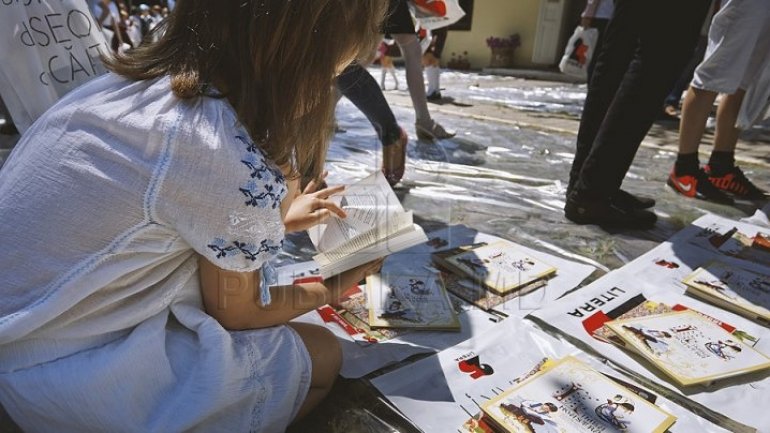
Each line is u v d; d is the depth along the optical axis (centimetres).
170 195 72
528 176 262
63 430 82
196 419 79
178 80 75
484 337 128
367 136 293
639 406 102
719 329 129
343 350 123
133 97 76
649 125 190
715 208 224
